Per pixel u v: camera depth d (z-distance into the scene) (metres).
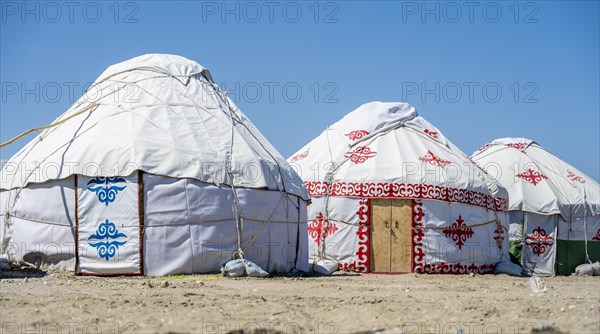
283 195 15.19
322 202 18.14
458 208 18.02
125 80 15.66
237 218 14.27
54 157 14.29
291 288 12.18
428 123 20.03
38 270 14.00
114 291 11.13
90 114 15.10
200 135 14.79
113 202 13.79
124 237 13.70
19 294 10.41
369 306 9.48
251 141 15.48
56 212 14.05
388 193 17.80
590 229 20.84
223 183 14.23
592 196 21.11
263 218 14.68
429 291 12.23
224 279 13.47
